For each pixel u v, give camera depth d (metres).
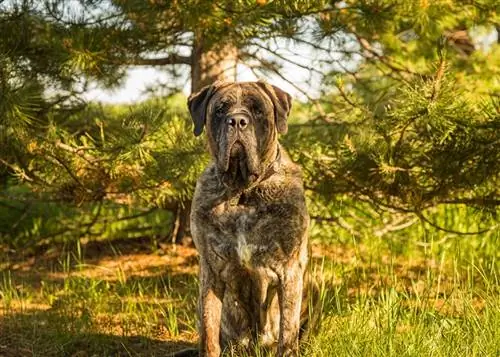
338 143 8.95
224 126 6.08
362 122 8.98
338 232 11.29
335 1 9.14
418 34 9.87
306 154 9.24
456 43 11.12
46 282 10.02
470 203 9.02
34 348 7.39
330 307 7.45
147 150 8.57
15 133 8.84
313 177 9.29
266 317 6.54
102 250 11.42
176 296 9.28
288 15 8.67
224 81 6.51
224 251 6.21
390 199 9.39
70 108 9.99
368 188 9.03
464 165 8.48
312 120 9.86
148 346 7.59
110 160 8.90
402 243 10.88
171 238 11.44
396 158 8.50
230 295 6.54
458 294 7.66
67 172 9.38
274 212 6.13
